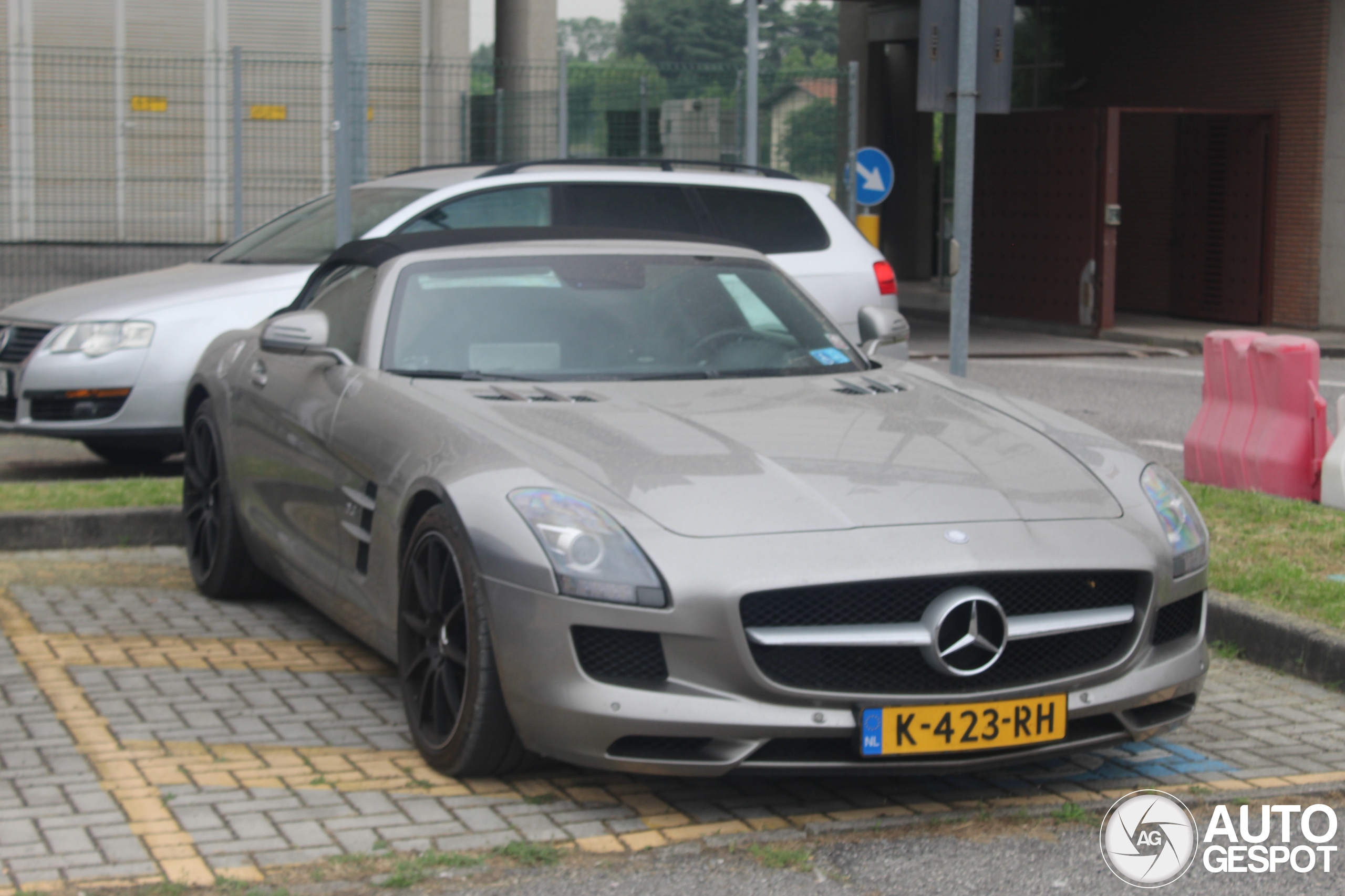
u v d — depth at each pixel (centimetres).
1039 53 2323
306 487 493
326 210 891
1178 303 2066
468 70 1905
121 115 2123
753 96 1664
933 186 2684
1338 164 1856
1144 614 377
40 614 563
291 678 487
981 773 409
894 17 2614
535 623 356
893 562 350
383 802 376
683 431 408
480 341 476
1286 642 507
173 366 784
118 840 348
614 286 506
